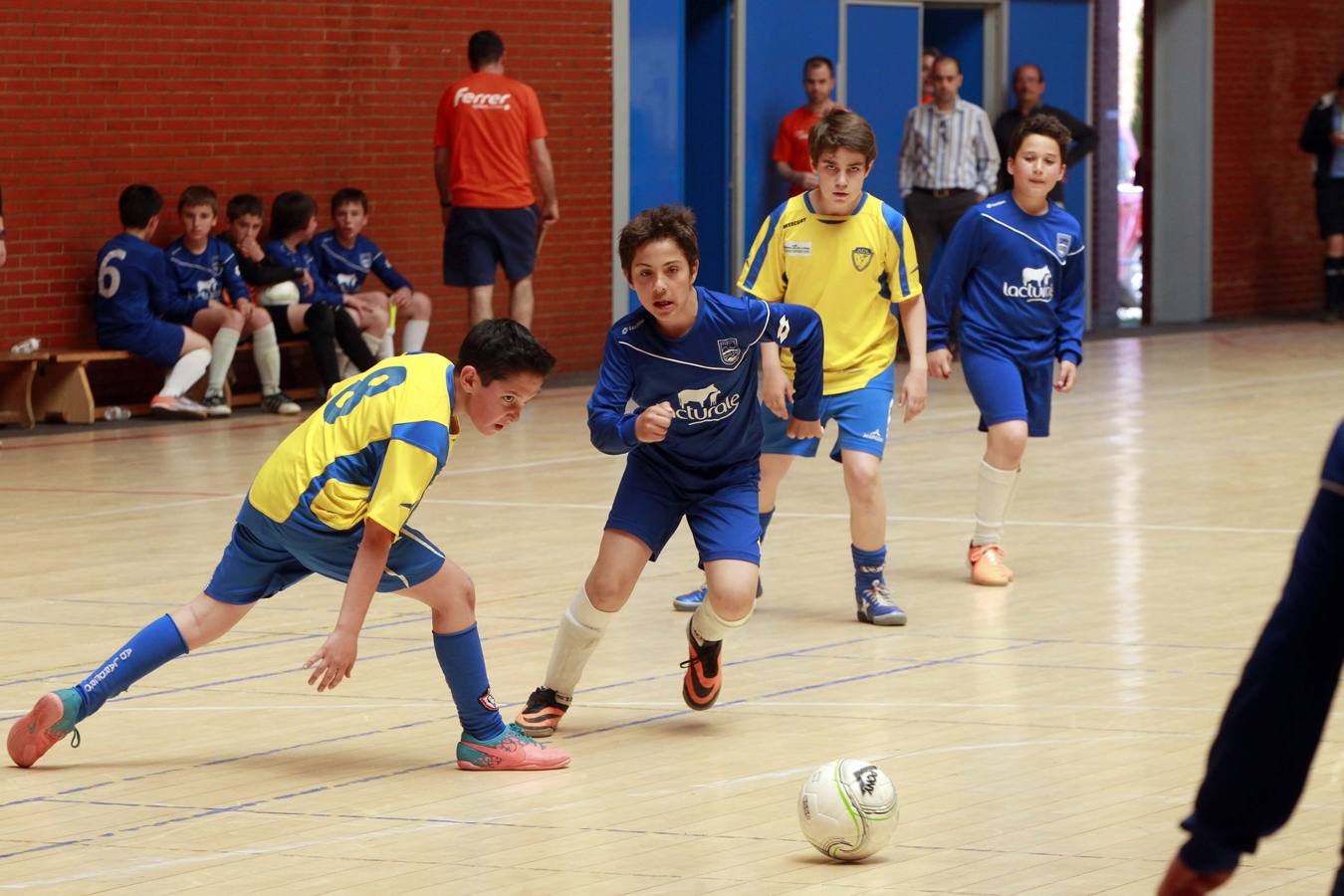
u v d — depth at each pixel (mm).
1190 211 39625
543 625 13273
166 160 25719
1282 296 41625
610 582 10242
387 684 11617
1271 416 25125
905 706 11000
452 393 9180
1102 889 7777
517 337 8992
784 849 8367
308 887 7867
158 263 24484
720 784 9414
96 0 24797
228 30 26188
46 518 17703
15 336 24344
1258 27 40188
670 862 8188
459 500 18812
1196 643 12609
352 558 9312
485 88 26375
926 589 14609
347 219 26344
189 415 24672
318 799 9180
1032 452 21984
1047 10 36156
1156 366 31375
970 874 7984
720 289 32750
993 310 14961
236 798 9203
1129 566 15398
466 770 9695
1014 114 33750
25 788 9398
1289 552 15938
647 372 10203
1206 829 5203
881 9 34000
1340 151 38688
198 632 9773
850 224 13438
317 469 9203
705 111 32562
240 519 9531
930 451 22266
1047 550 16172
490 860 8227
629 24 30844
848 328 13531
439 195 27891
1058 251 14875
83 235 24938
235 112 26375
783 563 15727
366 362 25734
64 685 11531
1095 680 11578
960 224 15102
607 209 30969
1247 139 40375
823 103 31656
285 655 12383
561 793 9273
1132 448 22250
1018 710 10859
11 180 24172
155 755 10023
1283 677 5012
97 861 8234
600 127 30688
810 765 9766
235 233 25453
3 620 13438
